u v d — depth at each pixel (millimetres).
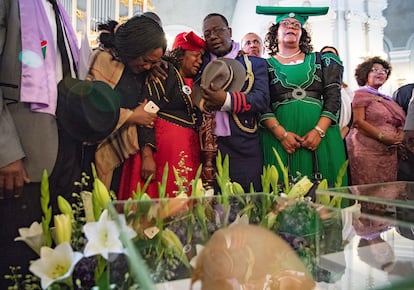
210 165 1260
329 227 673
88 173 1133
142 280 515
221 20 1461
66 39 1080
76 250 619
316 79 1467
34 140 961
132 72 1213
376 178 1819
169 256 577
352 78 3656
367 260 602
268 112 1437
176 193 860
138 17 1221
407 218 703
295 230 668
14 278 693
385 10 3898
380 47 3834
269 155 1433
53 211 978
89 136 1078
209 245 604
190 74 1399
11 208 931
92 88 1081
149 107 1198
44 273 553
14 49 950
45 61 983
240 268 575
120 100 1163
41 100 958
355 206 769
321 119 1436
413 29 3836
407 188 904
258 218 692
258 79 1414
